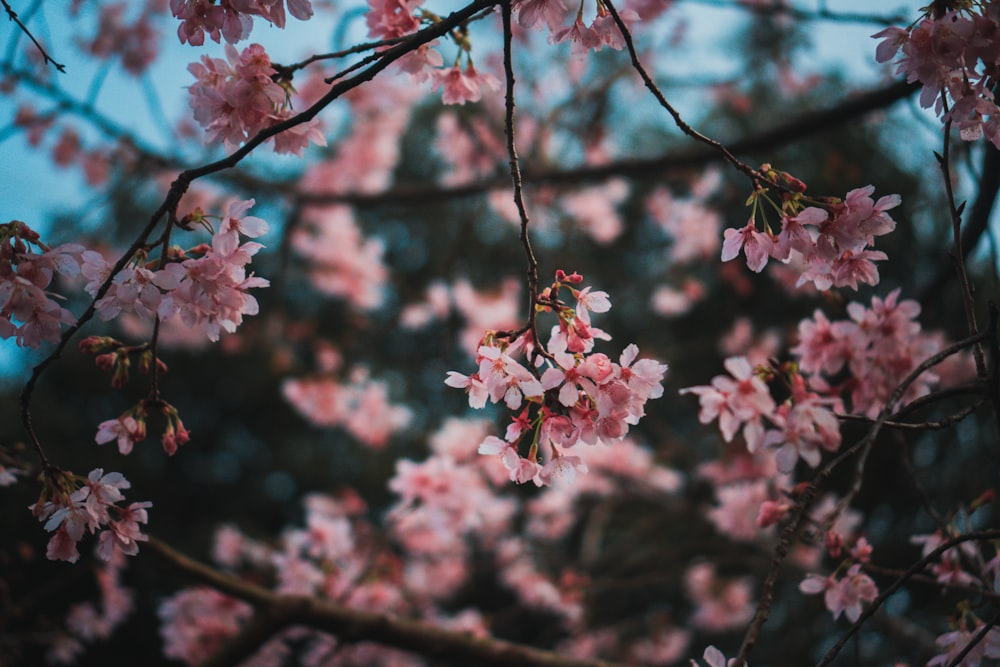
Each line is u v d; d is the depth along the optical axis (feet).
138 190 16.46
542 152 14.80
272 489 30.91
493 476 11.05
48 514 4.79
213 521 29.84
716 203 19.47
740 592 17.20
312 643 13.61
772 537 14.46
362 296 19.56
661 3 13.84
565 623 15.83
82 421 29.53
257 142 4.48
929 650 8.84
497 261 23.06
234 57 4.93
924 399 5.14
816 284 5.32
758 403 4.77
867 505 15.49
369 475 28.78
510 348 4.57
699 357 23.65
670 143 24.18
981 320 15.29
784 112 20.74
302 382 16.37
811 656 17.33
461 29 5.87
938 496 14.60
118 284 4.46
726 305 22.52
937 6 4.70
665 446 18.56
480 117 15.83
